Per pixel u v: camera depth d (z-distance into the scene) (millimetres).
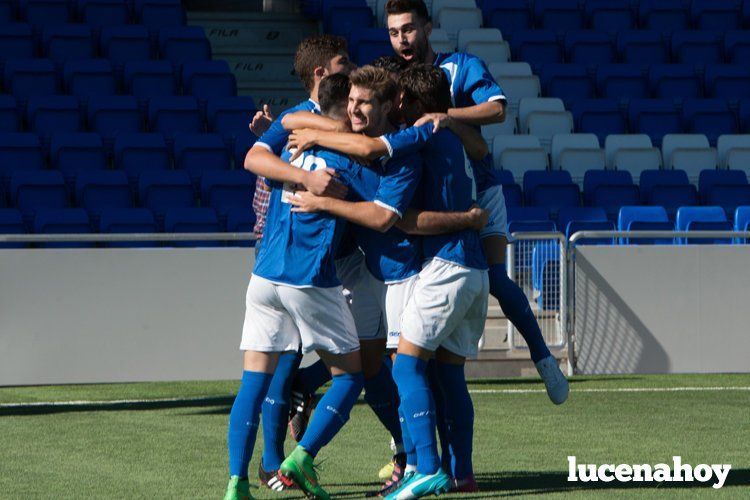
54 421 25047
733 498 16297
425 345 15945
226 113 49594
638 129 52875
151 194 43344
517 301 19141
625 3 61531
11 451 20875
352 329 16156
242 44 59719
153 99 49719
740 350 33969
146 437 22609
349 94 16297
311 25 60500
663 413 26047
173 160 48250
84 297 30781
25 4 56406
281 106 56656
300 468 15805
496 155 50125
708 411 26422
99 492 16828
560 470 18844
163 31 55281
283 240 15930
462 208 16438
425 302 15914
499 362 34094
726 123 53344
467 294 16047
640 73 56375
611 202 45812
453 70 18625
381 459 20172
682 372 33875
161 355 31188
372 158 15719
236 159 47750
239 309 31578
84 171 44125
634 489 16984
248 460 15719
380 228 15641
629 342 33781
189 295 31375
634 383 32344
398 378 16000
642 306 33875
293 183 15945
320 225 15773
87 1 56562
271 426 17859
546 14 60312
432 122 16250
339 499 16656
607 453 20562
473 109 17688
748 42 58625
